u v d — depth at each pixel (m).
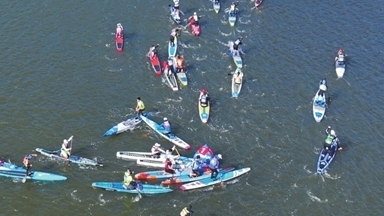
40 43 74.06
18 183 53.06
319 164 57.62
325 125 64.06
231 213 52.16
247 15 84.38
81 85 67.25
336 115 65.88
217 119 63.66
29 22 78.12
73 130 60.38
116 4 84.25
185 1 86.56
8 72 68.31
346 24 84.12
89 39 75.75
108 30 78.06
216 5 84.69
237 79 68.88
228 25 81.38
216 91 68.19
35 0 83.19
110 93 66.38
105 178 54.38
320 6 88.38
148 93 66.94
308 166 58.16
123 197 52.59
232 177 55.47
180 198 53.09
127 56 73.00
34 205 51.34
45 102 64.06
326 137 62.06
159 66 70.62
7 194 52.03
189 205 52.50
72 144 58.38
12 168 54.12
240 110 65.38
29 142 58.25
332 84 71.12
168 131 59.91
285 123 63.94
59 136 59.38
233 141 60.78
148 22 80.69
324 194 55.09
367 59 76.50
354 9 88.19
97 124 61.53
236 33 79.81
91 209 51.31
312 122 64.31
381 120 65.75
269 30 81.19
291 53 76.44
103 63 71.44
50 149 57.44
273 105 66.62
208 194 53.81
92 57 72.31
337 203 54.28
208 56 74.44
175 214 51.47
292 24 83.06
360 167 58.56
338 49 78.19
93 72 69.69
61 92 65.81
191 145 59.66
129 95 66.38
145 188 53.22
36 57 71.31
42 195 52.25
